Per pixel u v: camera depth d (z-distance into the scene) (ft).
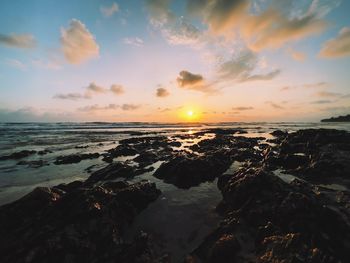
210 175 47.75
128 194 31.73
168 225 27.14
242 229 24.02
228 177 40.65
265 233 21.83
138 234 25.22
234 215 27.27
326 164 46.80
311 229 21.48
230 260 19.39
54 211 25.52
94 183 43.42
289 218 23.32
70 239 20.79
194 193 38.32
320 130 90.58
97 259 19.83
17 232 22.86
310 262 16.34
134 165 60.29
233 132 180.24
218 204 32.35
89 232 22.31
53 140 124.47
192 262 19.84
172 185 42.88
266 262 17.72
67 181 46.21
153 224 27.48
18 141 118.52
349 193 30.86
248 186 30.48
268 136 148.97
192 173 45.21
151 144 101.91
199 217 29.19
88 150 87.61
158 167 56.34
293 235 19.39
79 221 23.48
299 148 71.72
